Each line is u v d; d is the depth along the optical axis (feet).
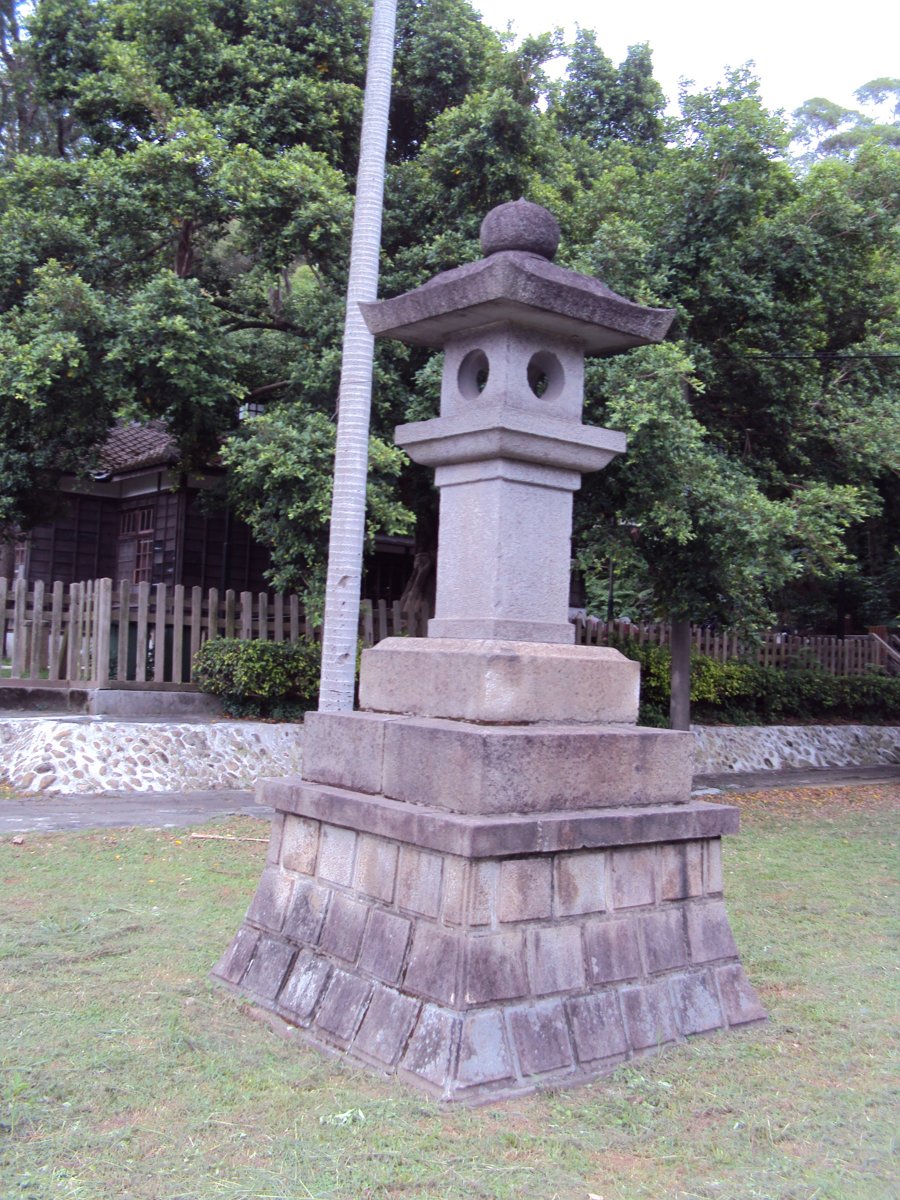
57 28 42.93
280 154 39.34
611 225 34.30
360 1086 11.95
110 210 37.99
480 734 12.40
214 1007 14.48
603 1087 12.20
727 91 36.76
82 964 16.24
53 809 29.73
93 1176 10.03
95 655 39.32
